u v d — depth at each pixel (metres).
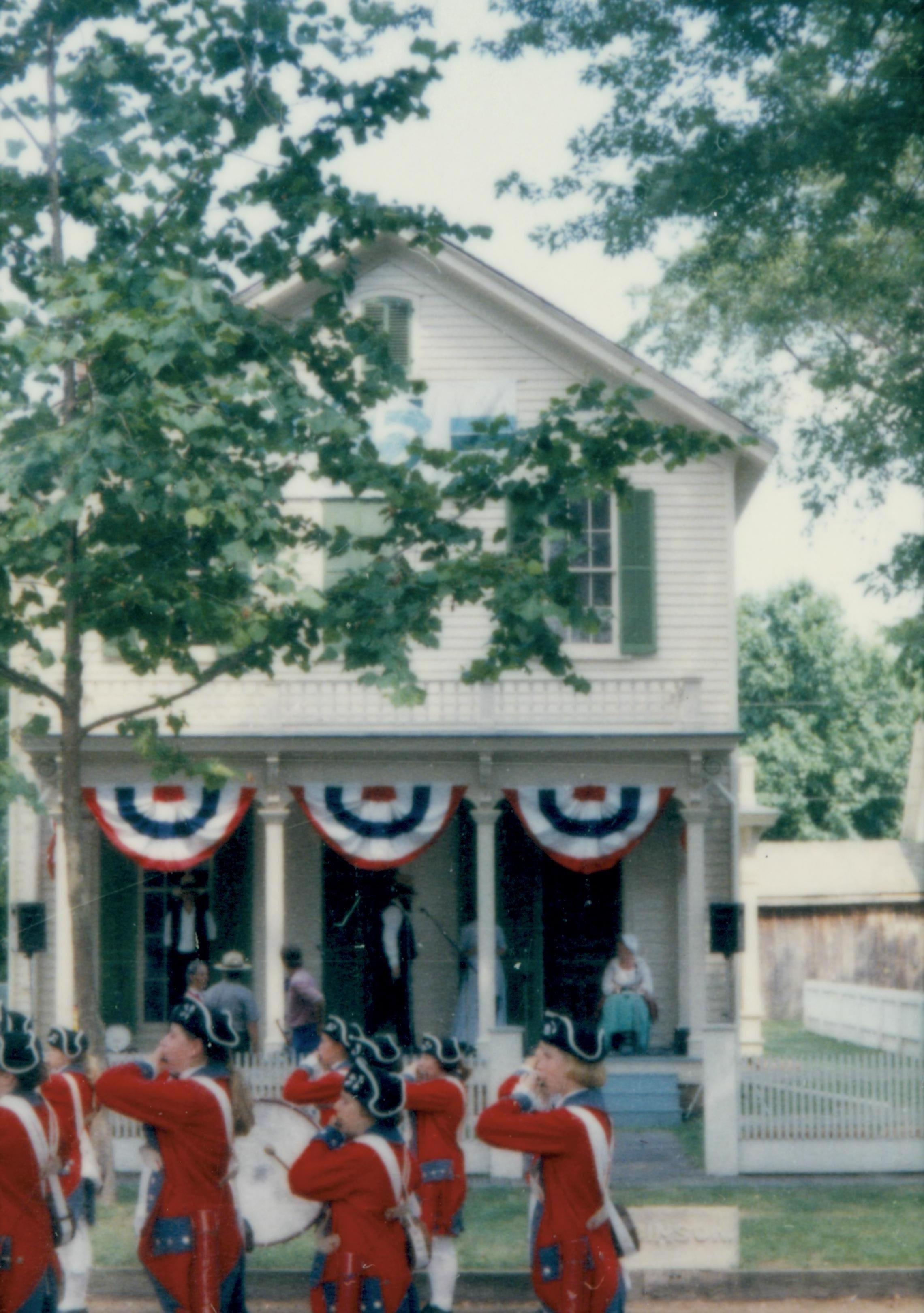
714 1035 16.30
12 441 12.69
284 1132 10.55
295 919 23.69
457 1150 10.45
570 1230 7.16
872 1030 28.00
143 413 12.40
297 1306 11.64
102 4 13.73
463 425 23.45
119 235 14.49
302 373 20.47
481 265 23.36
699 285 24.66
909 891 37.12
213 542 13.73
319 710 22.23
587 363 23.56
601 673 23.23
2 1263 7.18
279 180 14.27
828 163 18.16
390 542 14.73
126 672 22.28
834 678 54.84
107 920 23.27
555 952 23.70
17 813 22.80
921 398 22.27
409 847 21.98
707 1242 12.62
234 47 13.88
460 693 22.42
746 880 25.73
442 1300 10.38
